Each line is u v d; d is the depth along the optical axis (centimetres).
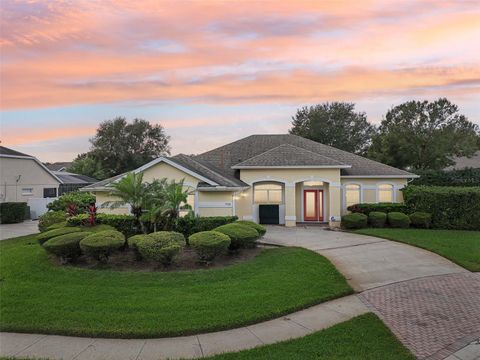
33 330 576
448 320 634
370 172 2200
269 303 688
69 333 566
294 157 2086
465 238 1502
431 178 3062
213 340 546
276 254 1138
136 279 845
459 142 3853
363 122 5753
